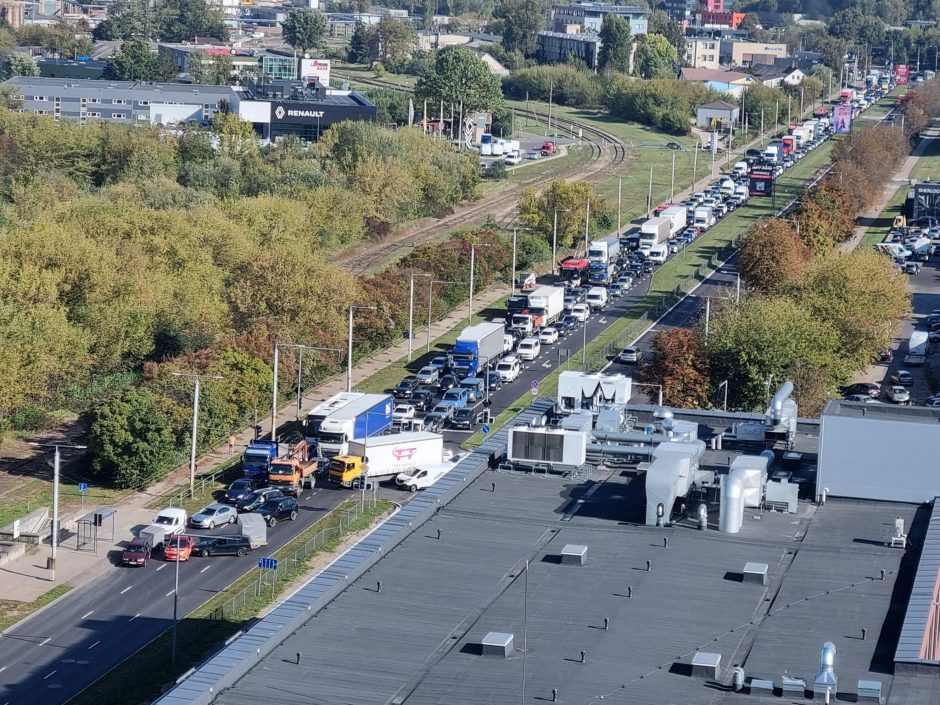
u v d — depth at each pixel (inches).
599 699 3814.0
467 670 3973.9
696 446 5506.9
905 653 3956.7
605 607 4382.4
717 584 4566.9
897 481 5300.2
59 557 7662.4
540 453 5585.6
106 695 6053.2
